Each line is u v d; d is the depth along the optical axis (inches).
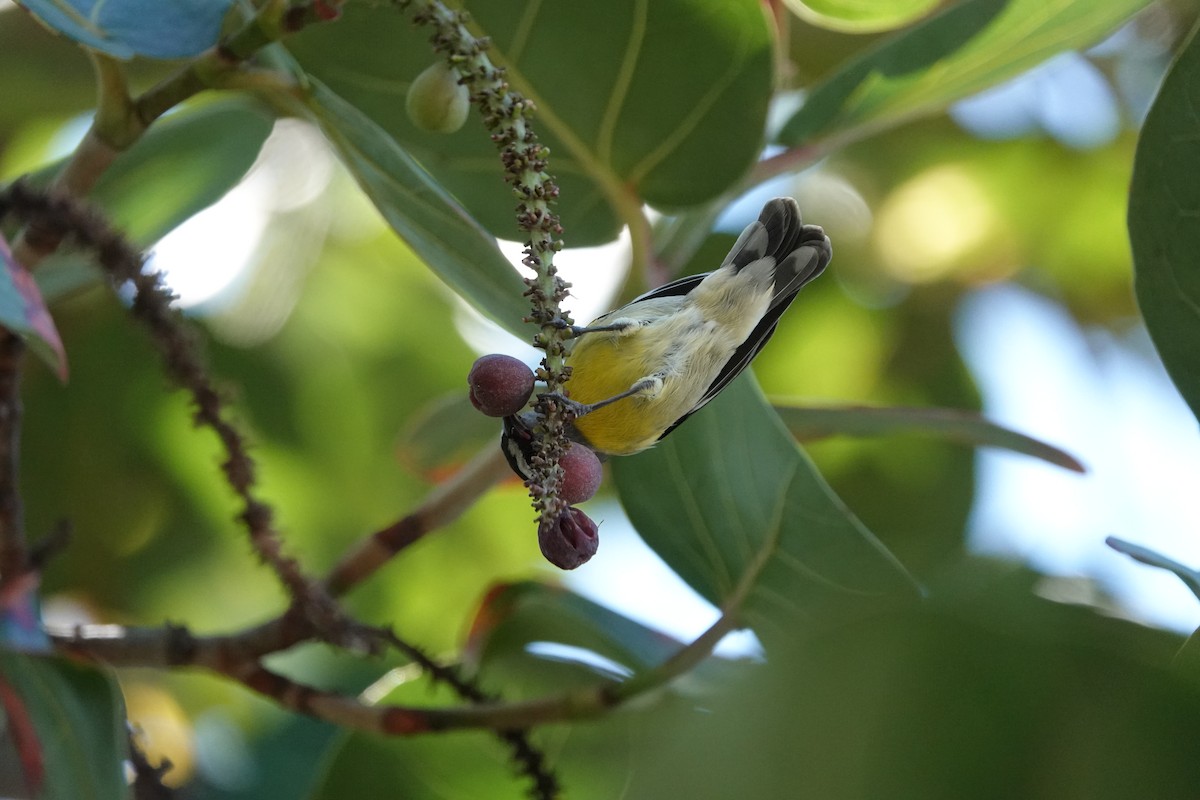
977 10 170.1
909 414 171.6
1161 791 158.7
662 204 169.9
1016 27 169.9
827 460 177.0
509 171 164.9
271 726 174.4
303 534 192.9
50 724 163.6
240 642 167.2
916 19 172.2
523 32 168.2
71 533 165.2
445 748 169.5
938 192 224.4
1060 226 226.1
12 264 162.9
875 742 159.0
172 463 180.5
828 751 159.2
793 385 217.2
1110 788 158.9
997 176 224.4
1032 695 159.0
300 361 195.8
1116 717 158.9
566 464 164.9
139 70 179.6
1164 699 158.9
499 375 164.6
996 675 159.0
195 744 175.2
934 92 170.9
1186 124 165.6
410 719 167.2
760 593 167.5
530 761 167.3
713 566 167.9
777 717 159.3
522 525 188.4
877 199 221.0
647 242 170.4
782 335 214.8
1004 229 225.5
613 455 173.5
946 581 159.5
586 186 169.9
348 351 199.6
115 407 178.9
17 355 164.9
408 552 186.1
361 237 202.2
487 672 171.0
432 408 175.2
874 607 159.3
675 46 168.2
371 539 169.2
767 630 167.5
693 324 173.6
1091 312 227.5
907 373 216.1
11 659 163.6
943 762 159.0
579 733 168.9
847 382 216.7
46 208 164.9
